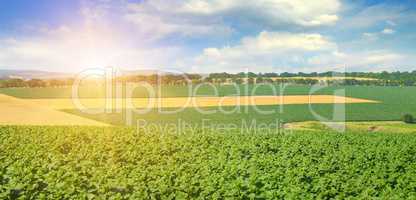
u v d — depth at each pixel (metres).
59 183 13.09
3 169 15.70
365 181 15.19
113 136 24.20
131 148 20.42
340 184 14.45
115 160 18.09
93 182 13.45
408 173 16.58
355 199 12.72
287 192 13.10
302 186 13.89
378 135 28.61
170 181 13.72
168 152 19.86
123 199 12.34
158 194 12.60
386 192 13.66
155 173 14.87
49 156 18.03
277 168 16.59
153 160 17.94
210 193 12.81
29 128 27.33
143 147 20.77
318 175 15.88
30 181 13.78
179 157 18.33
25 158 17.27
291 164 17.91
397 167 18.30
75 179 13.73
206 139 23.66
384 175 16.39
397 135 28.86
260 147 21.44
